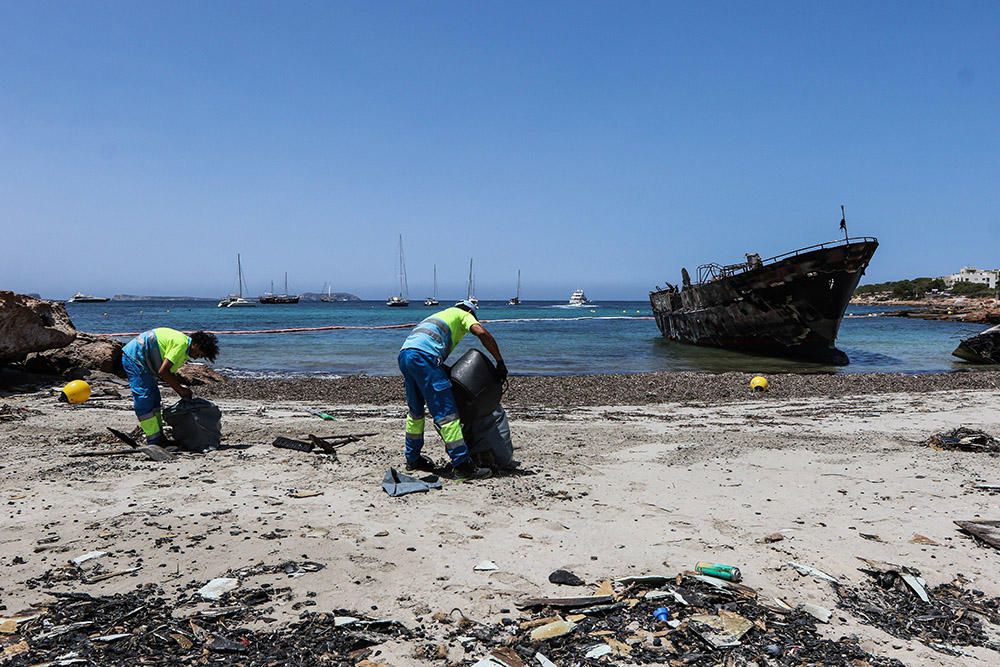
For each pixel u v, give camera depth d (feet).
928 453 25.17
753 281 91.30
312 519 16.07
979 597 12.39
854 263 81.15
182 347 24.18
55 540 14.42
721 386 54.90
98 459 22.75
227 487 19.06
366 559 13.46
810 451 25.52
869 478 21.07
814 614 11.46
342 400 46.37
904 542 15.07
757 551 14.37
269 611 11.15
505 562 13.43
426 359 20.27
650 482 20.33
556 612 11.29
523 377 61.57
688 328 112.88
